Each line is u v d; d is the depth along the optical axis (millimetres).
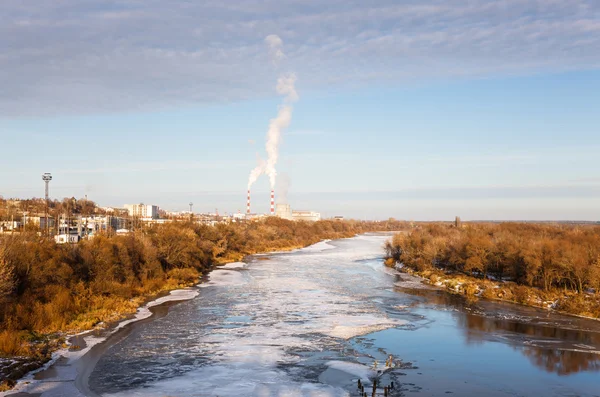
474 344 59062
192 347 56000
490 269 111750
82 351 53531
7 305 59125
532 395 43719
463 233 160125
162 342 57875
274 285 102000
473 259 107500
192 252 118938
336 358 52969
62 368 48031
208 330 63719
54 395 41406
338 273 123750
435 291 97438
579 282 86438
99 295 75812
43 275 68750
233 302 82750
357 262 152375
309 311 76250
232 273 121188
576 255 89375
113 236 107625
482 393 44000
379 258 166750
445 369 50156
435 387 45188
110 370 47906
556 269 89812
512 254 103250
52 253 75062
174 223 153625
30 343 54281
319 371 48781
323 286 101750
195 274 112000
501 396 43375
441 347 57719
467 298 89938
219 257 151000
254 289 96562
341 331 64125
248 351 54812
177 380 45562
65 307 66375
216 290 94938
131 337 59812
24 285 65438
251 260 155375
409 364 51594
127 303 76375
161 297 86625
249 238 193875
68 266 74750
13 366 46562
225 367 49375
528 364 51906
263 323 67938
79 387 43312
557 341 60594
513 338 61844
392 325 67938
